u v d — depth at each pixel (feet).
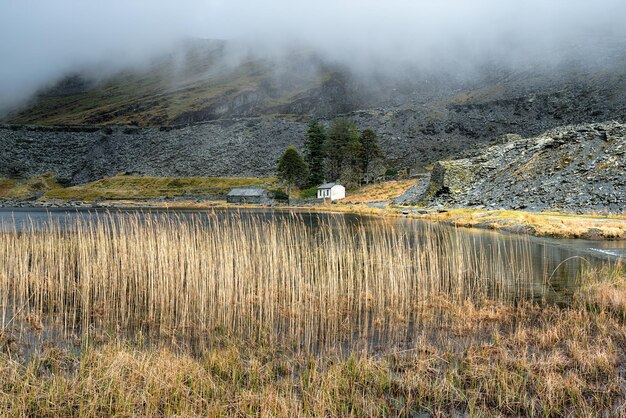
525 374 46.11
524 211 237.04
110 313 70.69
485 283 86.07
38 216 289.94
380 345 56.08
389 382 44.70
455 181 320.91
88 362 48.08
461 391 42.91
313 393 42.42
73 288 84.38
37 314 69.05
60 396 40.27
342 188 457.27
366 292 75.51
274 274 80.59
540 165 274.57
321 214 310.04
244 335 60.18
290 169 474.08
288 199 472.03
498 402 41.01
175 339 58.49
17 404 39.11
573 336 55.83
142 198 534.37
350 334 60.08
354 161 523.70
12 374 43.88
